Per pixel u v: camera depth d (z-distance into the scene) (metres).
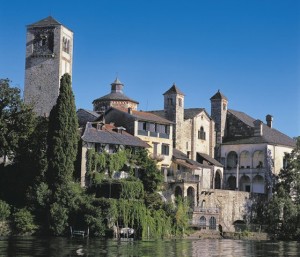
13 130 108.69
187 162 130.62
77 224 97.44
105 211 97.00
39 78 140.75
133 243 85.31
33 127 110.19
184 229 108.44
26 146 108.56
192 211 113.25
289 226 122.62
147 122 124.50
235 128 151.25
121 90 151.12
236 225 123.38
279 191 130.25
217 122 151.38
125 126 123.50
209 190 121.75
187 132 140.25
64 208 97.75
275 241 110.75
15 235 95.50
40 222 98.94
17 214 97.94
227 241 102.31
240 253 76.19
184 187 116.19
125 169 112.62
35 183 103.75
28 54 141.88
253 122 152.50
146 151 116.50
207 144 146.25
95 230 95.75
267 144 142.75
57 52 140.50
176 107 137.25
